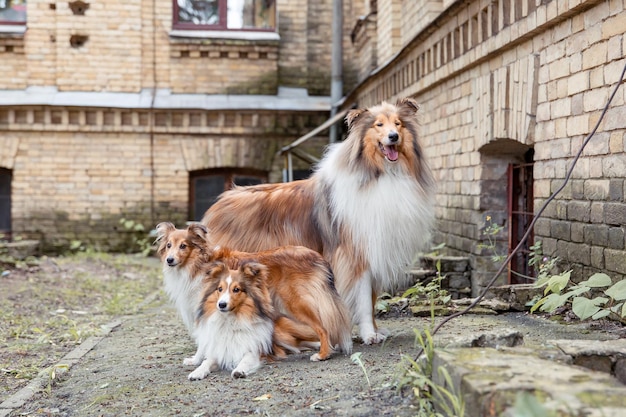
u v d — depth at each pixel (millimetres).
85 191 14586
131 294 10109
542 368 3498
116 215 14664
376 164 5742
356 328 6469
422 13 10281
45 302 9320
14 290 9984
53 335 7488
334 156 6062
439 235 9883
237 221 6289
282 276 5500
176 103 14547
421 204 5879
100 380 5441
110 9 14648
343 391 4480
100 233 14648
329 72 15281
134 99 14562
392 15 11703
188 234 5906
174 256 5824
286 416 4145
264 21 15352
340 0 14469
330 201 5945
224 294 5211
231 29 15250
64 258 13641
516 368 3498
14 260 12438
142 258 14000
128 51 14703
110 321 8141
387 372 4754
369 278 5809
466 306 6824
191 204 15047
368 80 12648
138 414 4504
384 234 5676
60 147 14516
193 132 14664
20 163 14469
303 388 4641
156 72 14836
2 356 6512
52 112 14383
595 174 5832
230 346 5277
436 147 9906
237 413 4309
